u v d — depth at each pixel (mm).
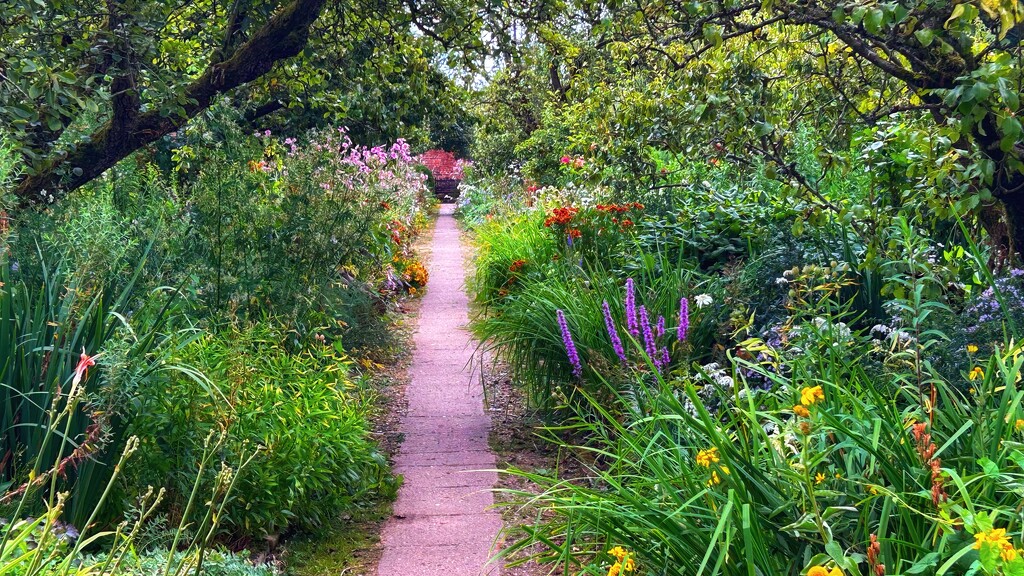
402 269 11164
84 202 5746
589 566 2893
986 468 2232
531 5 7848
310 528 4461
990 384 2873
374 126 10414
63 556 2770
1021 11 3541
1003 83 3666
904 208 4992
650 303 6023
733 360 3215
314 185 7359
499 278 9992
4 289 3688
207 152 6828
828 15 4309
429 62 9711
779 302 5715
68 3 6297
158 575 2723
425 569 4113
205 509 3994
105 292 4004
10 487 3334
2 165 4637
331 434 4652
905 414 2834
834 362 3486
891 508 2436
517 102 21953
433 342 8930
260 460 4039
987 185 4215
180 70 7523
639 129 6527
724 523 2359
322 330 7090
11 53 5617
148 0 6641
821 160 5324
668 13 5195
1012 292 4195
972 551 2055
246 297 6109
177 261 5895
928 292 4246
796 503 2520
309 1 6805
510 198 17469
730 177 8750
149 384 3666
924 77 4258
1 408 3447
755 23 5234
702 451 2717
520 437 6039
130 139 6777
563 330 5543
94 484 3547
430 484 5227
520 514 4730
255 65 6949
